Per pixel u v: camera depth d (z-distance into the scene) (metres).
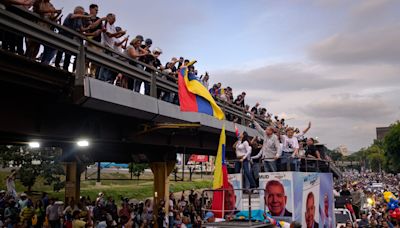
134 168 51.94
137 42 13.76
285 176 9.30
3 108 10.27
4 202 18.78
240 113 22.56
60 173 33.50
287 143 12.56
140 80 13.59
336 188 34.94
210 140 22.22
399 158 100.56
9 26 8.63
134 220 19.09
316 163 12.04
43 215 17.58
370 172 190.12
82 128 12.84
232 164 11.14
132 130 14.87
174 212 21.33
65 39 10.12
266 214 8.71
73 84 10.56
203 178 65.56
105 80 12.63
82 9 11.48
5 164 33.47
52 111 11.79
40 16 9.53
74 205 17.92
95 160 21.30
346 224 16.03
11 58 8.88
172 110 14.92
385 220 19.14
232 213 9.37
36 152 31.91
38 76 9.66
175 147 18.91
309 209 10.19
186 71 12.63
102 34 12.26
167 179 19.08
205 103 12.55
